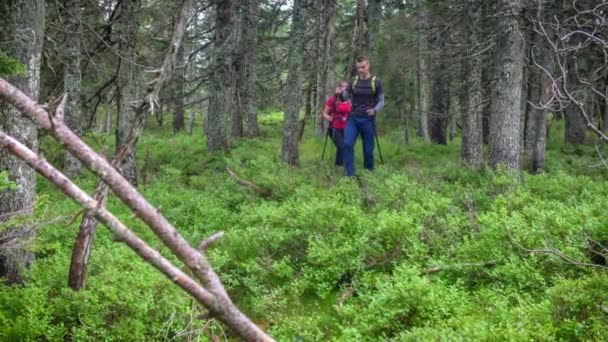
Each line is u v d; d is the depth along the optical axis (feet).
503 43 32.07
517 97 32.12
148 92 15.31
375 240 20.12
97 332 14.55
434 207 22.57
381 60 65.05
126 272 16.79
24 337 13.96
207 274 5.81
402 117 82.43
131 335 14.62
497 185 27.02
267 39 62.28
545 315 13.76
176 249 5.68
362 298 16.85
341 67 72.49
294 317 16.55
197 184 34.45
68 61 36.63
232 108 67.72
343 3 66.95
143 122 15.17
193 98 90.07
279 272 19.31
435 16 54.13
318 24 43.75
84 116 44.70
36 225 14.76
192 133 92.68
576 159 46.06
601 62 39.88
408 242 19.56
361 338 14.47
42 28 17.02
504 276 17.07
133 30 35.09
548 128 71.72
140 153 52.60
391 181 26.94
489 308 15.03
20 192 16.01
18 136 16.01
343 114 37.96
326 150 49.03
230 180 32.65
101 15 39.65
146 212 5.50
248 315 17.61
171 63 15.97
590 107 63.98
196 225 24.80
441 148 57.41
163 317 15.56
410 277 16.96
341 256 19.13
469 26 43.06
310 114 86.58
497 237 18.49
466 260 18.21
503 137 32.17
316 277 18.92
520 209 22.84
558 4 38.14
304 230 21.53
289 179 31.27
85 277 16.12
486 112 63.67
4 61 14.93
